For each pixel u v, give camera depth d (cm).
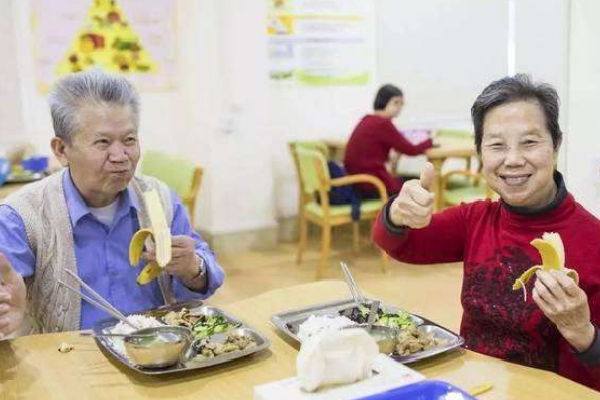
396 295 383
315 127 536
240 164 482
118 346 140
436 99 585
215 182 475
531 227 149
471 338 158
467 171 445
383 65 557
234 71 468
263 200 496
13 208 166
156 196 156
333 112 541
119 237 173
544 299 123
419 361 133
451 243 166
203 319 156
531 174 141
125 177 160
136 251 153
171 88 481
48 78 438
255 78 477
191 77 481
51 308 168
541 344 146
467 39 579
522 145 141
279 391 112
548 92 142
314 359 111
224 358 131
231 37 464
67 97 154
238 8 462
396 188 456
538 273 124
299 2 511
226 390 123
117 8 454
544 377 126
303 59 520
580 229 145
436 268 438
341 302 164
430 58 573
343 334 113
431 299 375
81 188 165
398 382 115
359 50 543
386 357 125
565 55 216
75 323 167
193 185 354
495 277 153
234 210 486
